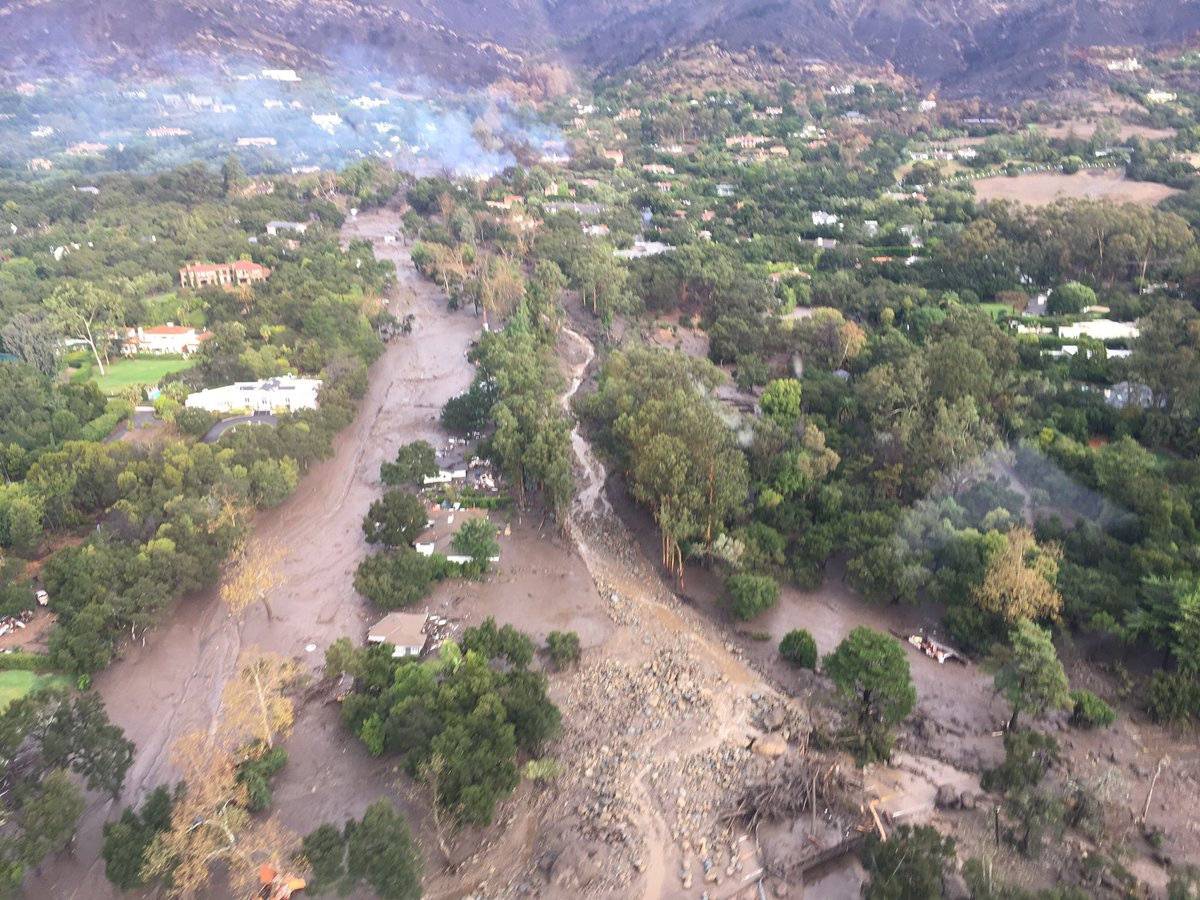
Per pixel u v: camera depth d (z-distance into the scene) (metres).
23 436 155.12
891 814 84.44
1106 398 158.75
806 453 136.75
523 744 92.00
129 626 112.88
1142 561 110.62
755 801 85.88
